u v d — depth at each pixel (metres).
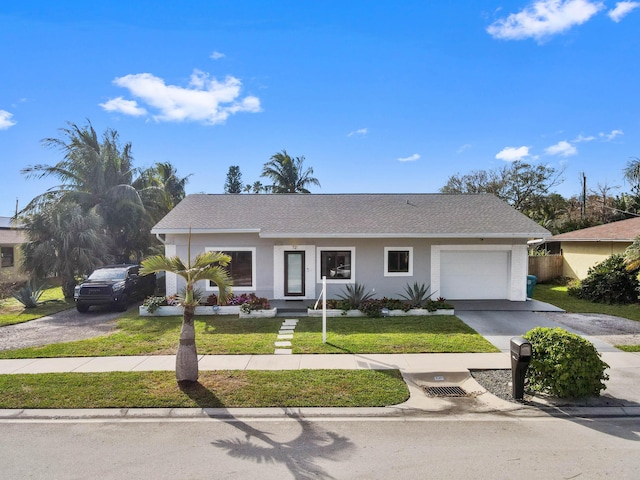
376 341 10.08
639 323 12.11
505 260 16.05
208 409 6.41
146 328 12.03
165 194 24.16
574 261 21.97
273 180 42.12
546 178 35.34
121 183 23.36
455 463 4.82
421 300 14.05
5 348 10.05
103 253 19.81
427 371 8.02
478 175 37.22
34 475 4.63
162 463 4.88
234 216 16.64
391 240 15.76
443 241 15.73
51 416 6.25
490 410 6.36
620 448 5.16
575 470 4.64
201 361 8.70
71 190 21.23
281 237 15.14
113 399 6.73
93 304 14.66
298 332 11.16
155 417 6.22
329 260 15.87
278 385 7.27
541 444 5.28
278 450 5.18
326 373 7.85
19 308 16.19
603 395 6.85
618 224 21.52
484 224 15.86
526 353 6.55
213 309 13.84
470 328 11.46
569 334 6.95
